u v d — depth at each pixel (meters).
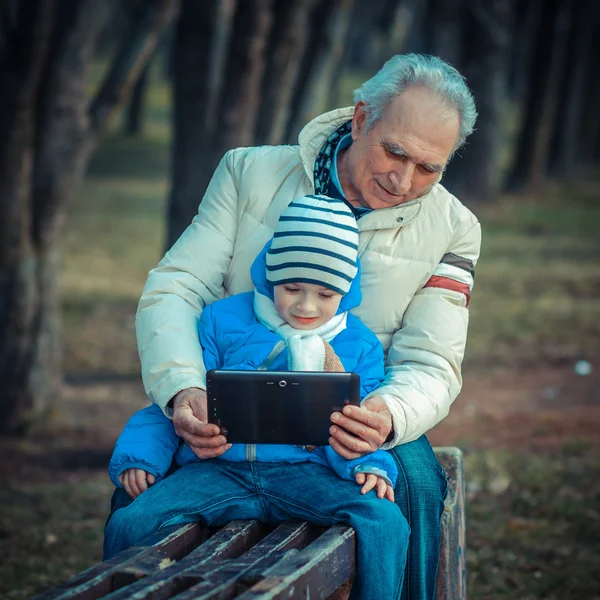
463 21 27.52
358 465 3.30
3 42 9.15
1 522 6.66
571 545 6.06
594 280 18.83
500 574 5.59
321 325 3.47
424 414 3.48
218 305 3.62
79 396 11.55
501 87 28.58
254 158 3.87
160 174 35.34
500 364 12.80
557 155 37.62
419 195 3.62
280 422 3.24
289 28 9.05
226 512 3.40
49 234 10.16
